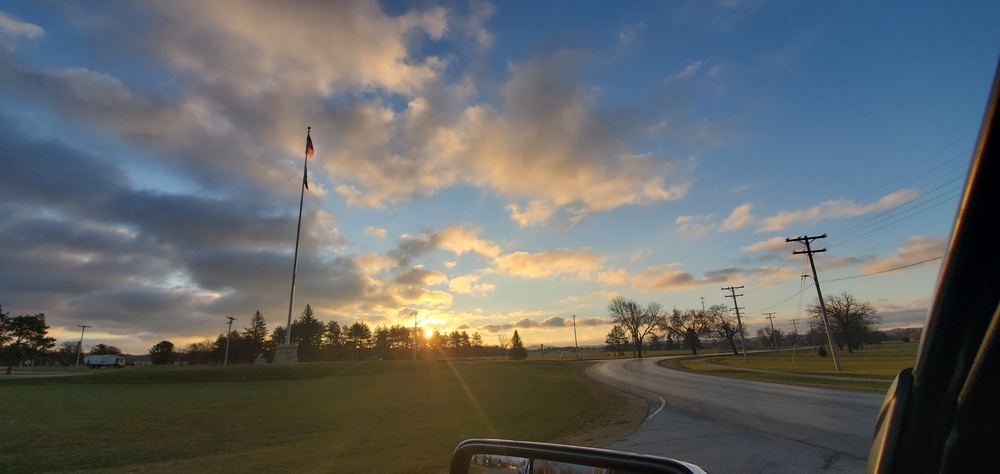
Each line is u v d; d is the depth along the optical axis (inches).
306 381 1529.3
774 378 1407.5
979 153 46.0
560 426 608.4
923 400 55.4
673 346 6850.4
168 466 408.5
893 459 57.5
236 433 572.1
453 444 486.6
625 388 1227.9
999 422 49.4
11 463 428.5
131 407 832.3
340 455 441.4
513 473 97.2
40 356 2847.0
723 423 579.5
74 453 466.9
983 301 48.3
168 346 4313.5
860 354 2970.0
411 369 2064.5
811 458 380.5
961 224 48.6
